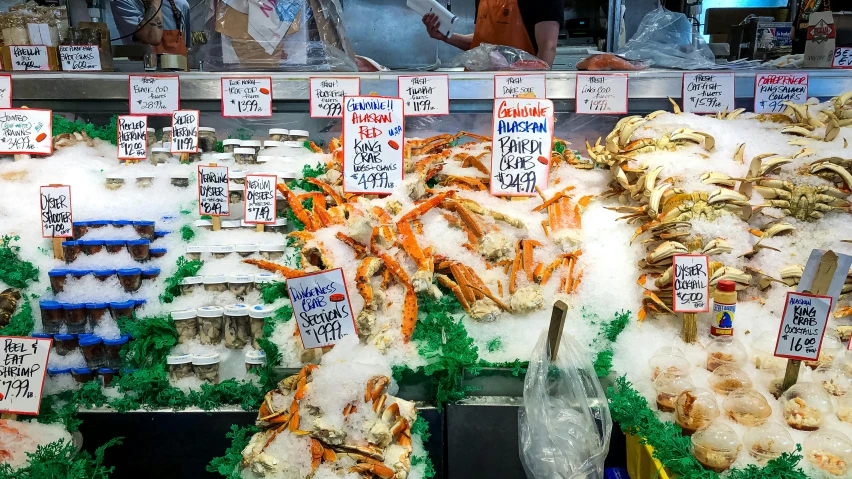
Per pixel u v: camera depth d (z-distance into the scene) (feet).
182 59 10.14
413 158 9.56
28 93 9.67
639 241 8.30
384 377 6.50
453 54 19.08
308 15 10.54
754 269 7.81
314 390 6.39
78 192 8.86
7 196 8.80
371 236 7.95
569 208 8.63
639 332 7.64
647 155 8.75
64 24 10.43
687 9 14.49
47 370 7.43
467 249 8.36
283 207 9.03
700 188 8.13
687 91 10.02
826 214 8.19
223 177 8.62
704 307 7.36
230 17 10.05
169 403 7.29
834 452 5.91
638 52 11.20
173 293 7.96
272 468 6.07
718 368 6.98
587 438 6.58
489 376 7.16
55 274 7.73
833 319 7.64
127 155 9.46
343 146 8.73
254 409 7.21
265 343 7.14
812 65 10.47
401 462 6.15
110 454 7.28
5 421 7.04
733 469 5.98
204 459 7.29
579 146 10.51
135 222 8.21
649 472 6.36
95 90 9.73
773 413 6.67
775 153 8.75
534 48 13.53
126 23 15.08
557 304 6.53
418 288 7.59
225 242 8.46
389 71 10.29
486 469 7.14
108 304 7.65
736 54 12.87
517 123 8.90
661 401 6.76
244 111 9.75
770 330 7.52
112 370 7.54
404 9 18.58
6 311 7.62
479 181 9.18
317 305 7.11
